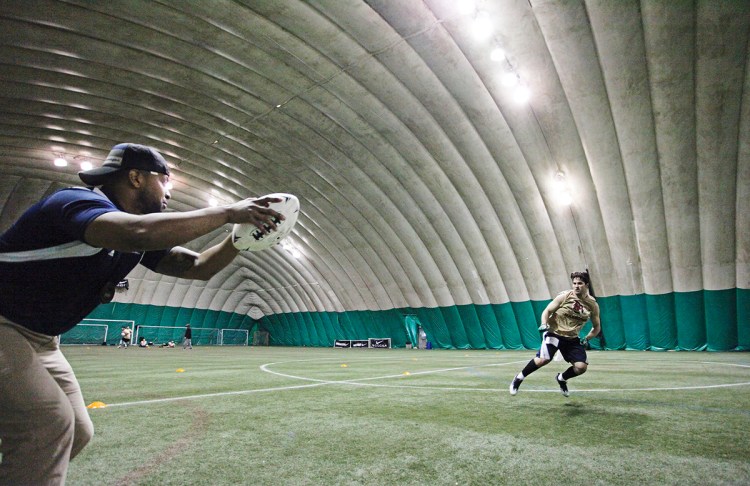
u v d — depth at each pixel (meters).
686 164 20.69
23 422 1.52
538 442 3.81
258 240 2.00
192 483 2.81
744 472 2.97
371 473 2.99
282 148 28.80
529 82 19.42
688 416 4.98
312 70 21.34
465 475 2.95
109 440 3.94
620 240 23.73
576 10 16.34
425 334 38.03
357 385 8.39
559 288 26.75
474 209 27.12
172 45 20.52
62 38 19.83
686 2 15.52
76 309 1.75
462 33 18.25
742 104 18.36
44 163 31.81
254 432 4.26
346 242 36.22
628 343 25.19
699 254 22.77
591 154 21.41
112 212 1.52
